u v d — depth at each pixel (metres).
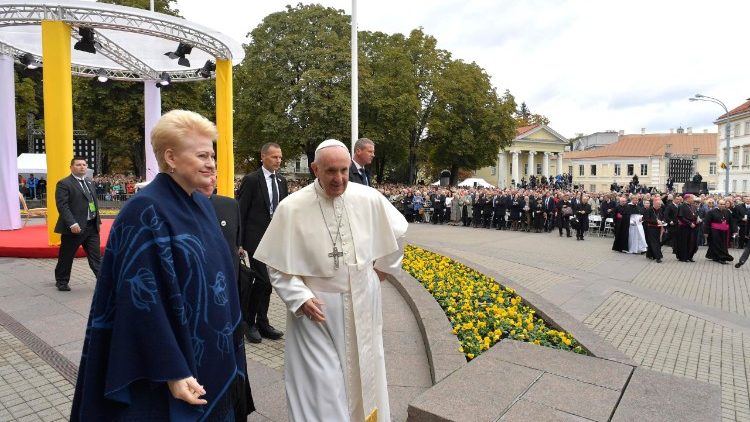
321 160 2.51
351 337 2.57
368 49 33.09
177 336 1.72
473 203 22.73
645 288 9.08
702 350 5.35
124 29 10.76
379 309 2.77
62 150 9.32
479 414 2.91
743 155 49.41
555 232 20.61
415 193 25.47
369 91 29.11
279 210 2.64
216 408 1.88
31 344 4.66
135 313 1.63
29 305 6.02
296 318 2.59
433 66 35.53
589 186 66.06
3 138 11.99
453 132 37.00
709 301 8.21
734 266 12.26
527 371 3.60
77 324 5.28
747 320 6.91
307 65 28.52
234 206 3.77
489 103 37.94
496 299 6.05
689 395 3.22
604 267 11.54
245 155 34.19
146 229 1.71
